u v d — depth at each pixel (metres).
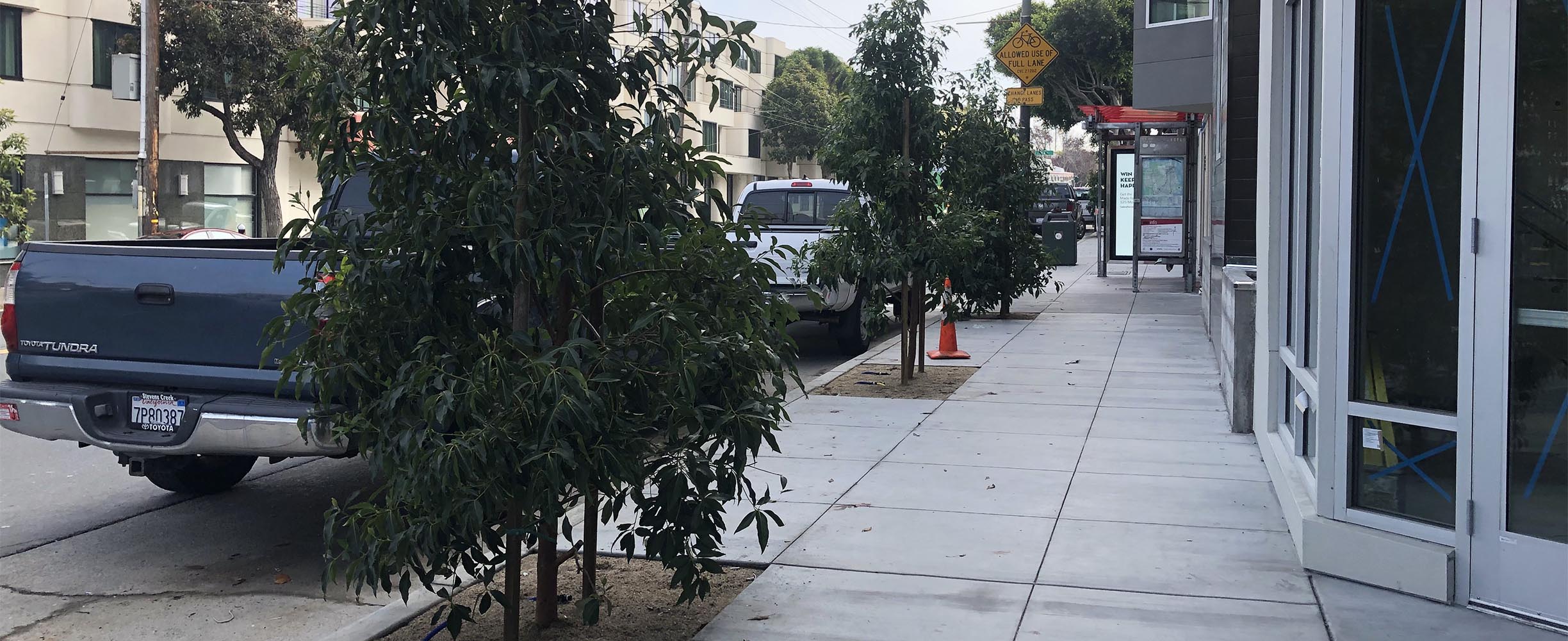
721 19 4.36
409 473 3.87
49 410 6.44
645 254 4.28
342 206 7.68
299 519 7.25
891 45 11.03
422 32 3.99
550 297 4.45
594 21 4.23
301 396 6.10
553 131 3.96
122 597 5.80
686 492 4.18
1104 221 26.89
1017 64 20.14
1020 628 4.82
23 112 27.69
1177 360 13.19
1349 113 5.25
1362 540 5.28
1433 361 5.08
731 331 4.36
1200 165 22.09
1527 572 4.73
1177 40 17.56
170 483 7.73
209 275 6.27
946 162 11.73
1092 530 6.29
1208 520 6.46
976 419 9.68
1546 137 4.55
